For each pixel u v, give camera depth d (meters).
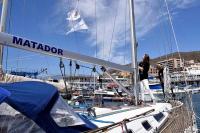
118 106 7.69
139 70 9.16
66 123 3.28
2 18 5.14
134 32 8.54
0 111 2.72
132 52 8.34
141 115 5.67
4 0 5.15
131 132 4.66
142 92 9.14
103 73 7.19
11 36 4.31
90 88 7.60
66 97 6.88
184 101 11.72
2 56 5.03
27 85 3.23
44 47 4.92
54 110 3.21
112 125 3.79
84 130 3.46
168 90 11.41
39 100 3.04
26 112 2.86
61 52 5.27
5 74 5.13
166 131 5.93
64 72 5.58
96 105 7.63
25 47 4.57
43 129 2.94
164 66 11.57
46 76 6.86
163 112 7.47
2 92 2.83
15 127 2.75
